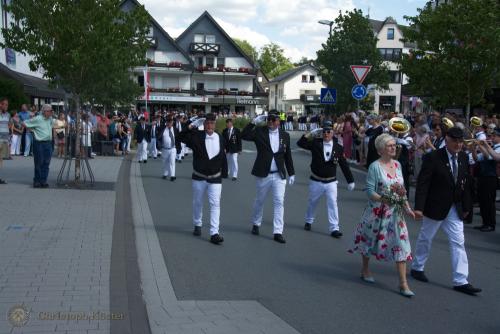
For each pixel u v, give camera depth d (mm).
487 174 9867
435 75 18250
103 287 5645
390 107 63000
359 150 21125
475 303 5922
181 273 6637
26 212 9445
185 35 61469
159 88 58938
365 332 4988
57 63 12352
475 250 8477
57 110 34625
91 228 8414
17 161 18125
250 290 6090
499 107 26953
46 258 6625
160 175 16672
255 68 62531
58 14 11984
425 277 6711
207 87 61844
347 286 6375
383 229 6164
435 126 11406
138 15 13195
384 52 63250
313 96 61062
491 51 16875
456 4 17625
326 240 8727
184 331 4770
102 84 13391
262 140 8586
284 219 10367
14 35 12273
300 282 6465
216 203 8297
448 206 6371
